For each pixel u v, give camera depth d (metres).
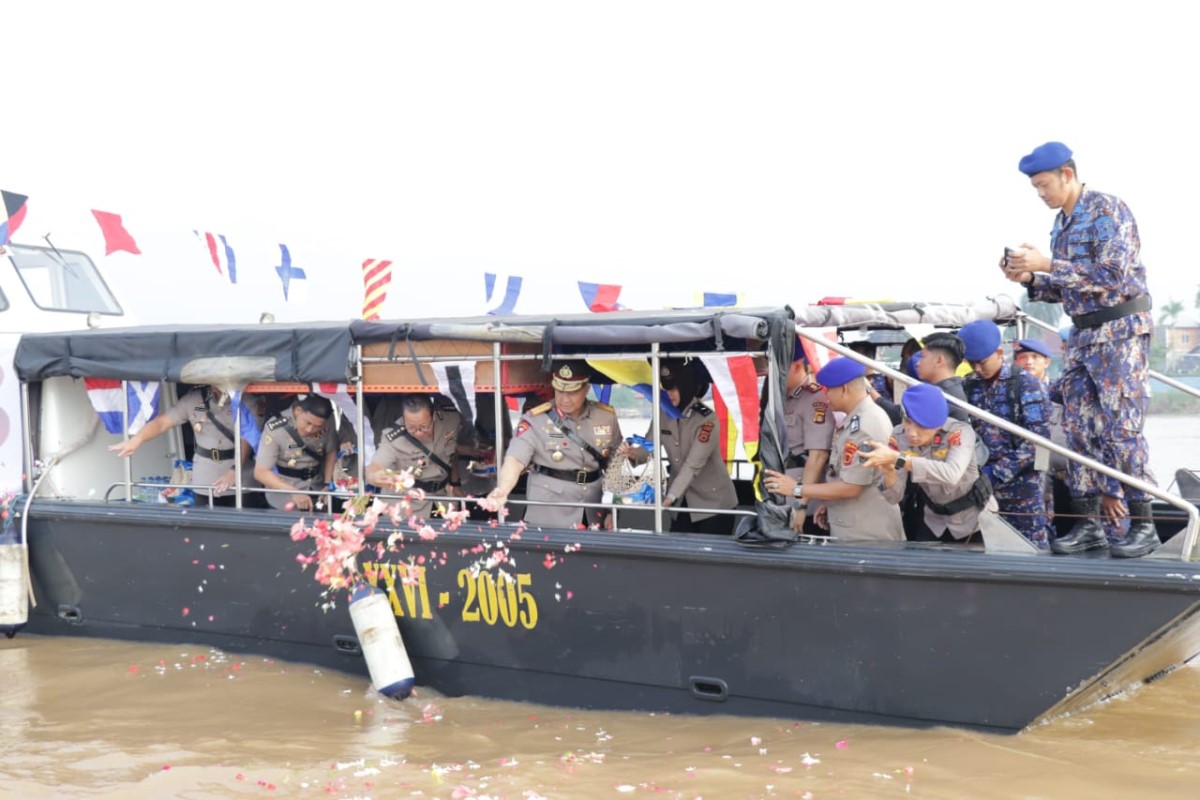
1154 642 5.04
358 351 6.78
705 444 6.61
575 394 6.40
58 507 7.95
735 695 5.87
